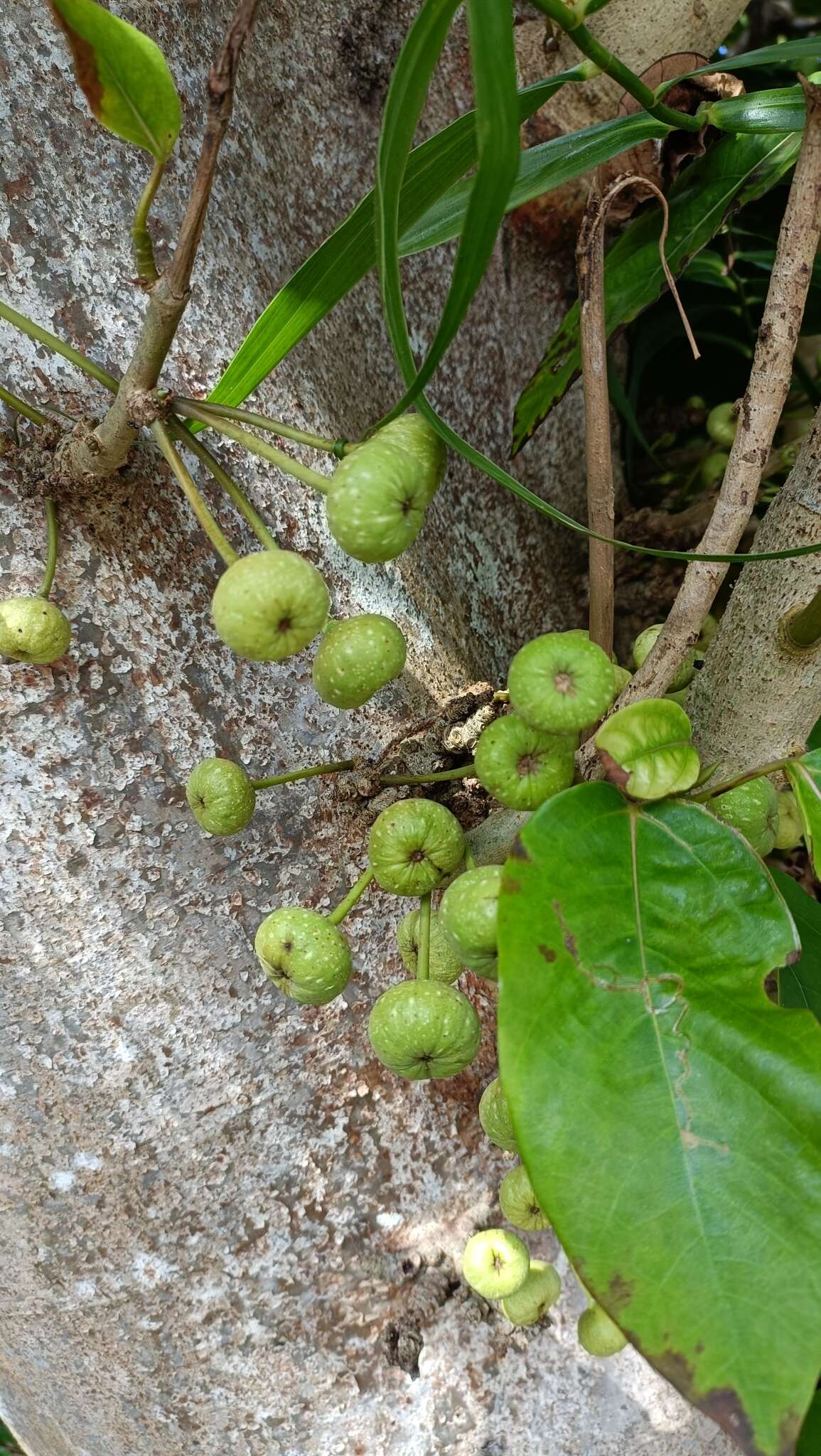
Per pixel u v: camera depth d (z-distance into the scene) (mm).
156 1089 332
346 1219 357
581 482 525
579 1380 380
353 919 361
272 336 283
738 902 223
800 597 290
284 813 346
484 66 169
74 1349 341
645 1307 189
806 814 233
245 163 375
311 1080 353
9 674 308
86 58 203
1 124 312
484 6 170
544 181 313
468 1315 372
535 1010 199
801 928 341
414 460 226
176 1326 339
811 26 647
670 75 380
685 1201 197
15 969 315
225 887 338
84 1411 351
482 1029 385
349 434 393
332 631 261
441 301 457
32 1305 336
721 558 246
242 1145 344
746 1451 181
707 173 393
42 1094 323
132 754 322
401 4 438
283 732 346
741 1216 197
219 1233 341
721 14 469
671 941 217
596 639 342
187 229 209
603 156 317
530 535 491
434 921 291
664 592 517
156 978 330
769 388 250
